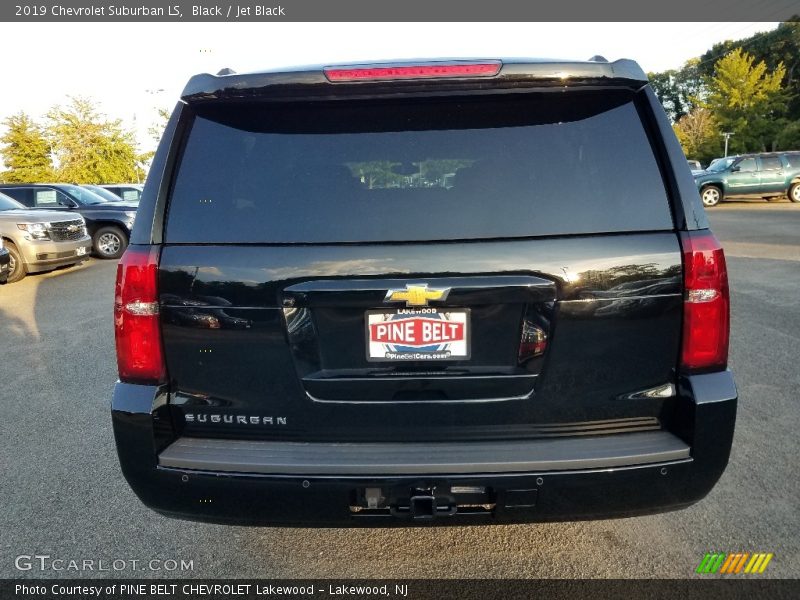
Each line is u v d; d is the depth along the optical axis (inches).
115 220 553.0
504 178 82.4
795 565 100.0
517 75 81.4
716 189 894.4
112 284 403.9
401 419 83.4
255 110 86.4
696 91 2556.6
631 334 80.8
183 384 84.5
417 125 84.7
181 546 110.0
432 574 100.9
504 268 79.3
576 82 82.3
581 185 81.9
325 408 83.4
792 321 244.5
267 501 82.4
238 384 83.6
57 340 257.0
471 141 83.8
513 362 82.1
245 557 106.7
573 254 79.4
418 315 81.2
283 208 82.6
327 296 80.3
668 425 83.8
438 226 80.8
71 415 172.4
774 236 514.0
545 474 79.4
